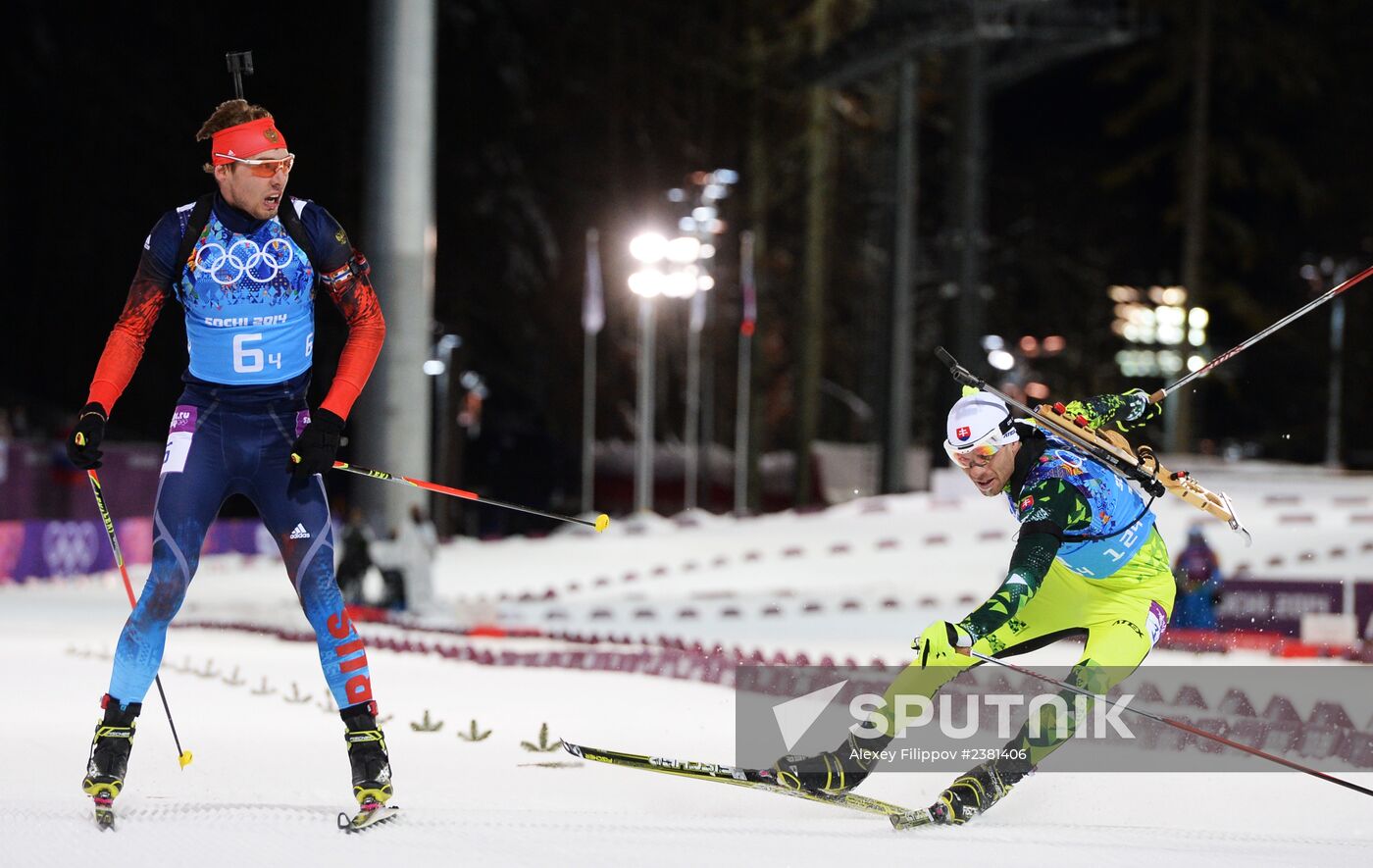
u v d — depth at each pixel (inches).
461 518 6574.8
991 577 3218.5
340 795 768.3
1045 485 716.7
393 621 2420.0
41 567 3457.2
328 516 695.1
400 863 597.0
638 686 1338.6
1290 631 1969.7
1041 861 632.4
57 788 775.7
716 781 710.5
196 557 677.9
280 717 1088.2
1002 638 757.9
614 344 6589.6
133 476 4286.4
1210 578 2066.9
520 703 1203.9
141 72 5930.1
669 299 6624.0
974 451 724.0
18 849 609.3
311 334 693.3
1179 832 726.5
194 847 619.5
